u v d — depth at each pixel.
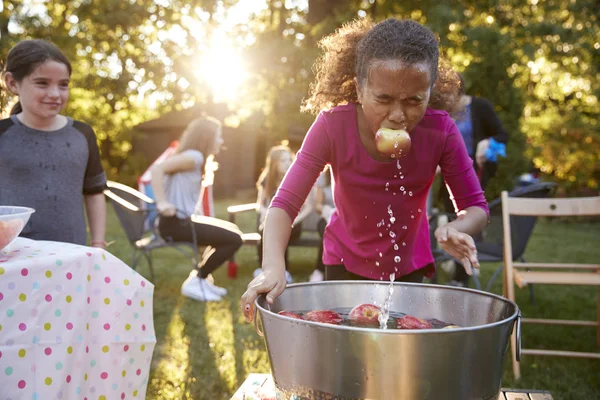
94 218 2.83
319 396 1.17
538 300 5.20
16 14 13.53
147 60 13.30
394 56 1.48
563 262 7.33
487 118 4.55
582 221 13.47
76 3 12.88
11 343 1.45
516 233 4.39
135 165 21.78
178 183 5.02
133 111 21.86
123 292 1.71
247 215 13.52
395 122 1.55
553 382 3.13
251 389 1.79
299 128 14.33
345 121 1.83
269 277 1.50
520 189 4.34
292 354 1.20
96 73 13.55
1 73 2.56
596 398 2.90
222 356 3.46
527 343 3.90
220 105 12.48
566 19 12.25
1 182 2.46
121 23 11.88
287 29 11.72
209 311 4.54
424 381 1.11
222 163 21.59
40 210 2.48
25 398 1.47
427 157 1.83
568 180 15.81
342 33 1.94
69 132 2.63
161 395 2.84
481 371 1.16
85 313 1.62
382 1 9.81
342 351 1.13
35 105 2.44
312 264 6.82
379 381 1.11
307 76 9.14
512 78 8.98
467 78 8.53
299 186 1.77
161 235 5.03
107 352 1.68
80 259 1.60
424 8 9.55
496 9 11.20
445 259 4.56
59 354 1.53
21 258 1.53
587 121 15.99
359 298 1.64
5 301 1.44
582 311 4.81
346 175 1.87
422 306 1.60
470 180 1.87
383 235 1.95
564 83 18.02
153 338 1.79
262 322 1.31
